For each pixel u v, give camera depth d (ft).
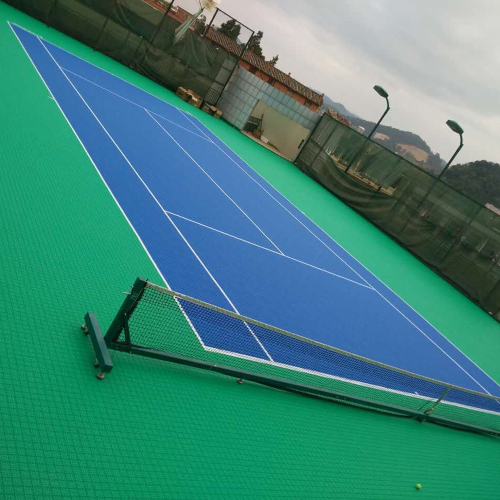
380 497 16.52
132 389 15.08
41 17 65.92
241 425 16.29
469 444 23.54
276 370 20.43
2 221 19.83
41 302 16.60
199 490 12.95
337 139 75.20
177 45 74.90
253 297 26.30
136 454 12.92
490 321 52.75
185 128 56.90
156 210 29.73
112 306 18.35
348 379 23.16
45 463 11.36
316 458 16.75
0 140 26.58
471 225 58.54
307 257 38.04
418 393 25.79
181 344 18.28
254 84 80.33
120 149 36.37
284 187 59.16
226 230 33.45
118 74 64.69
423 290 49.60
